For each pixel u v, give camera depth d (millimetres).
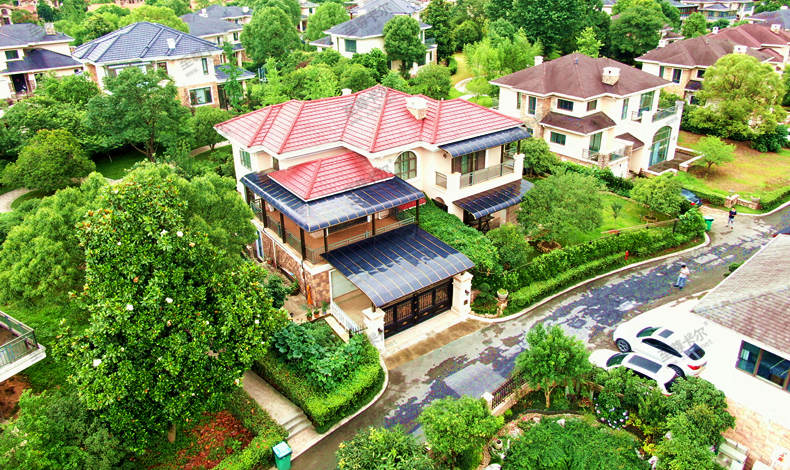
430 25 79625
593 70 49219
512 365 26031
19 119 43688
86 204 22156
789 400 19422
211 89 58188
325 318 29031
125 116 42906
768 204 42250
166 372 18141
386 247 29406
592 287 32594
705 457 19109
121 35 56438
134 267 17547
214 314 19734
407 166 33250
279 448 20375
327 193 28750
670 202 37469
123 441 18922
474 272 30859
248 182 31891
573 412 23062
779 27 76750
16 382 23312
